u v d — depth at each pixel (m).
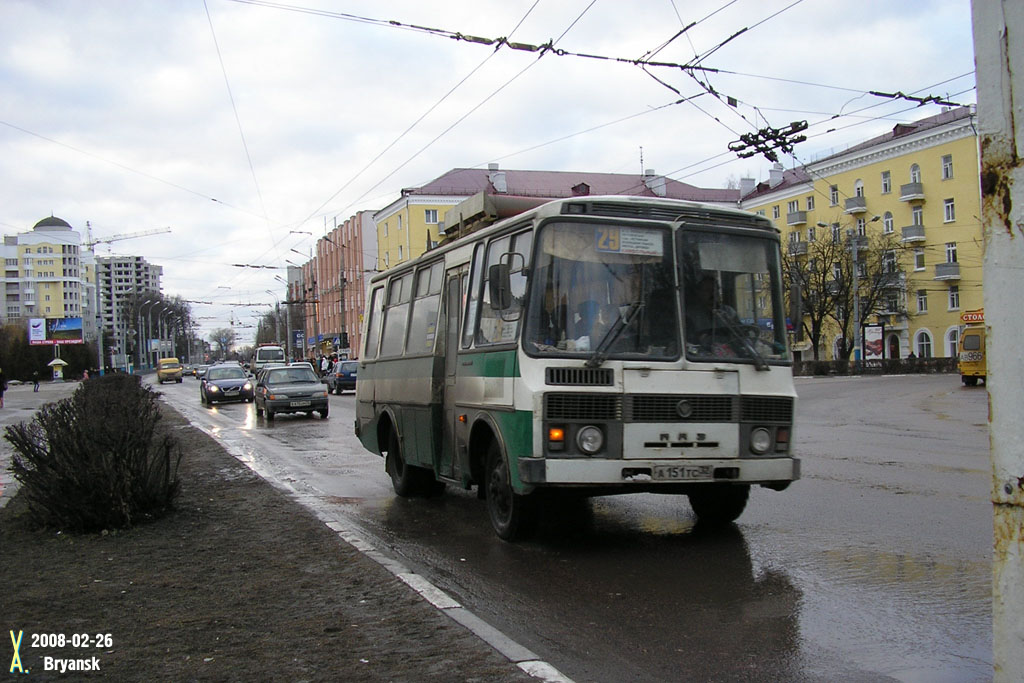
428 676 4.27
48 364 90.94
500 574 6.63
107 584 6.30
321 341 89.62
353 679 4.25
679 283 7.34
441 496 10.95
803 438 16.44
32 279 119.06
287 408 25.84
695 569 6.54
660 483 6.99
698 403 7.13
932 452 13.37
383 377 11.41
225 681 4.28
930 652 4.57
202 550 7.47
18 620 5.41
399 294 11.14
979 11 2.62
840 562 6.54
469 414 8.32
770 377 7.44
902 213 62.19
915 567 6.29
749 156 18.41
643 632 5.07
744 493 8.05
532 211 7.38
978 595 5.54
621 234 7.32
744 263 7.63
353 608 5.57
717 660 4.54
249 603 5.75
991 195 2.58
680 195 72.06
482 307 8.23
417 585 6.08
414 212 65.81
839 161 66.50
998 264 2.56
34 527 8.45
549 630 5.16
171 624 5.30
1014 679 2.54
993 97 2.57
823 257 61.56
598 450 6.90
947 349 59.84
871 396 31.27
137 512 8.80
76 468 8.40
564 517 8.95
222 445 17.53
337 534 8.05
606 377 6.96
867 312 60.41
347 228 82.12
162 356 113.69
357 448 17.39
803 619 5.20
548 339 7.03
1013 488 2.54
